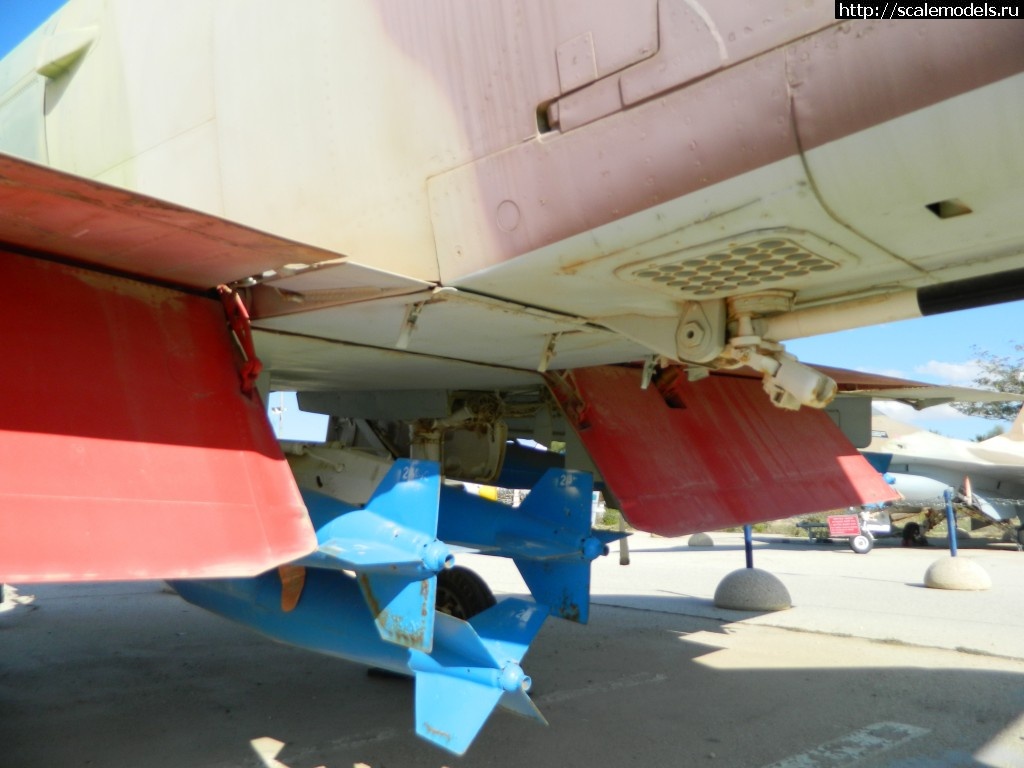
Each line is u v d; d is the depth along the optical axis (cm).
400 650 359
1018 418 1839
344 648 394
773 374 312
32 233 240
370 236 294
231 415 286
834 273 269
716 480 482
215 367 296
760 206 222
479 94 261
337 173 299
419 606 316
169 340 286
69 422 242
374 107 287
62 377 250
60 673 556
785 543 1939
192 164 347
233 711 459
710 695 478
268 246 246
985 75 176
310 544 268
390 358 421
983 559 1400
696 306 312
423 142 276
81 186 197
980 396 611
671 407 514
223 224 224
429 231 279
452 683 325
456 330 353
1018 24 169
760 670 541
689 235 238
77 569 215
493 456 604
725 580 829
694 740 395
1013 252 249
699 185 223
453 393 564
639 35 227
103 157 389
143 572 226
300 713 454
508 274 271
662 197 230
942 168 196
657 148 226
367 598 343
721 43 212
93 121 395
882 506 1748
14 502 218
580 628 702
